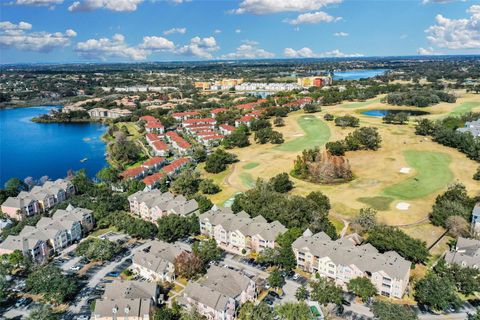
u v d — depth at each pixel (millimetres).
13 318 115438
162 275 131500
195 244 145500
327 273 131375
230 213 167125
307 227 151000
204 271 137500
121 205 192000
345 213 180750
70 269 141000
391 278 118562
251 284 120188
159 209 176750
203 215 164500
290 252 135500
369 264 124188
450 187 190625
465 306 116062
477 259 128875
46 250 151250
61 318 114688
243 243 151375
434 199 192500
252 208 170000
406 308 110375
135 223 163875
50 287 120250
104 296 117750
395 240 138125
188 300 117938
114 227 176625
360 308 116188
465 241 140625
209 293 115562
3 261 140500
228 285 118250
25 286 131125
